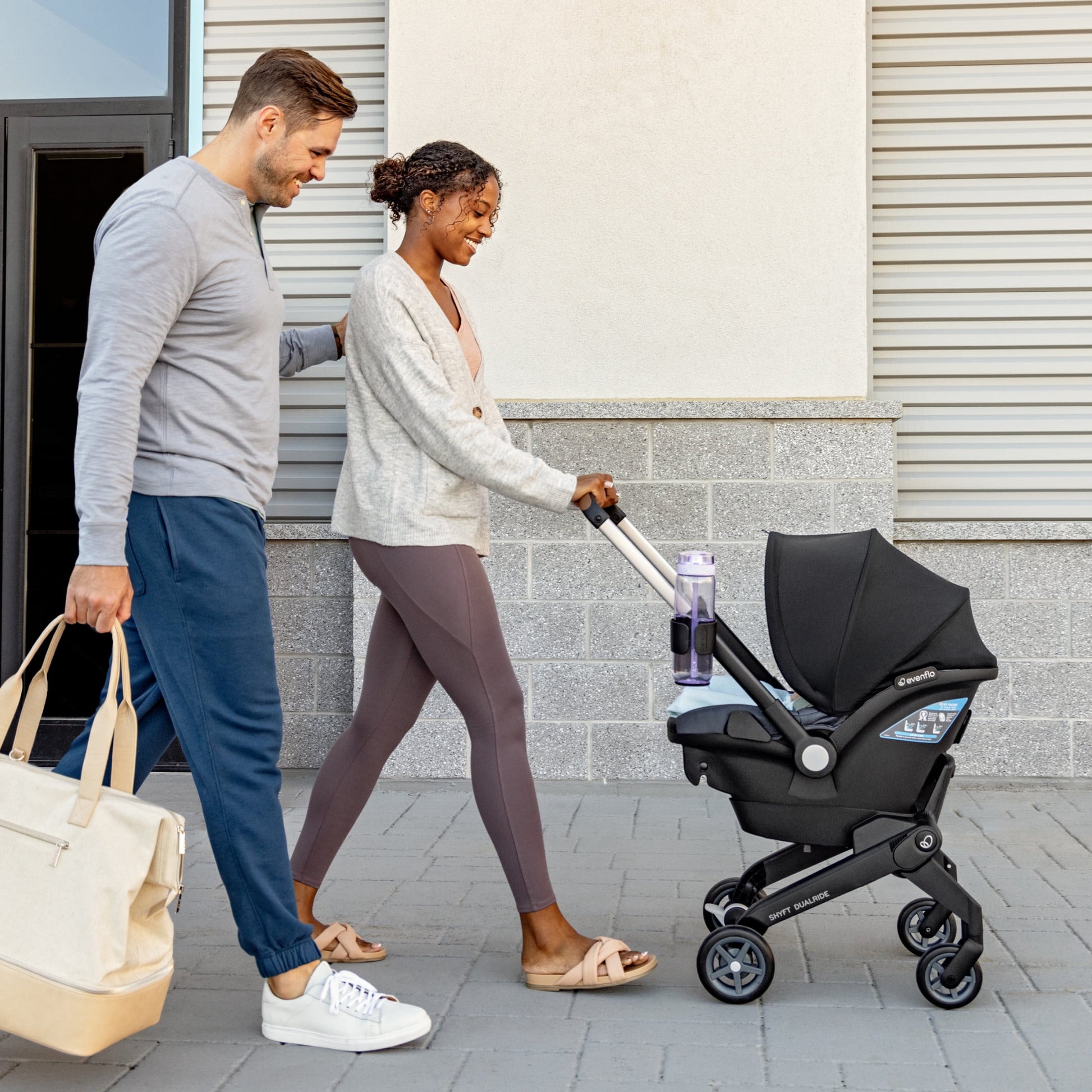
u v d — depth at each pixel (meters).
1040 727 4.80
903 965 2.79
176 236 2.21
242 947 2.36
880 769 2.54
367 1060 2.27
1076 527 4.76
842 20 4.72
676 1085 2.16
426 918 3.14
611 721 4.80
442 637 2.63
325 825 2.81
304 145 2.38
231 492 2.32
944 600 2.52
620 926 3.06
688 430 4.76
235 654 2.31
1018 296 4.93
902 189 4.94
